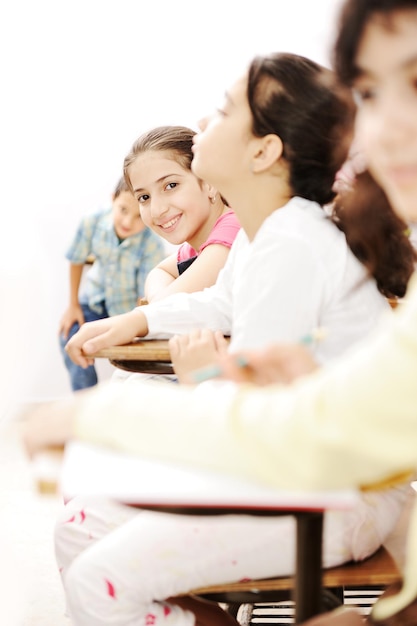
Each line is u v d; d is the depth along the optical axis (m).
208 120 1.22
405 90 0.65
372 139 0.67
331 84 1.11
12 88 3.14
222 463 0.63
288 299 1.04
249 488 0.61
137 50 3.14
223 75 3.15
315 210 1.12
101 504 1.23
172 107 3.19
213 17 3.09
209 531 0.97
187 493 0.61
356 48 0.67
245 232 1.22
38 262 3.26
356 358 0.61
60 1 3.10
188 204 1.77
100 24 3.12
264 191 1.17
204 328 1.37
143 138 1.79
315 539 0.73
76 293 3.13
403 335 0.59
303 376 0.76
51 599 1.78
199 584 0.98
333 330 1.05
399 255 1.10
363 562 1.00
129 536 0.99
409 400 0.58
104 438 0.66
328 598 1.04
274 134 1.14
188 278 1.64
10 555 2.01
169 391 0.68
